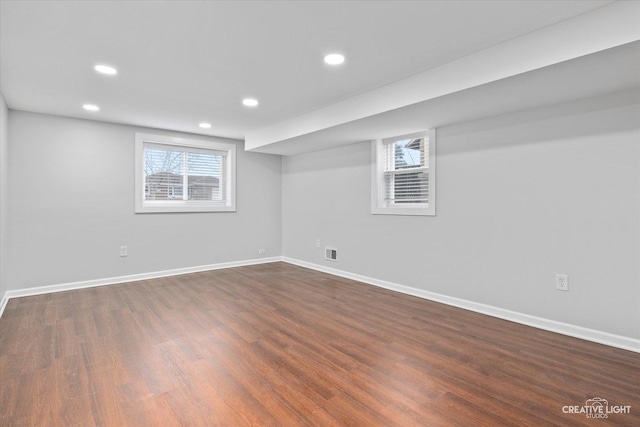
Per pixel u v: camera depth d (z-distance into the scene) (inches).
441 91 105.5
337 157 201.3
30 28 82.7
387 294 160.4
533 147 117.7
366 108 130.9
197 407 71.9
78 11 75.5
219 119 172.6
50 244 163.2
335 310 136.3
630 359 92.7
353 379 83.1
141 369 87.7
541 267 116.2
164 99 138.6
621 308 100.0
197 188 214.2
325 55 98.9
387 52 96.9
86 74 112.0
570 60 79.3
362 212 185.6
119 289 168.1
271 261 243.6
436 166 148.3
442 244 146.9
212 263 216.4
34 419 67.5
